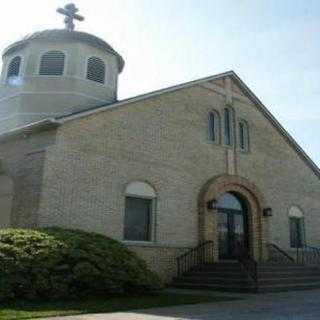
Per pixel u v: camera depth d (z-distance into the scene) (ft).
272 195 75.66
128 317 31.68
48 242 39.11
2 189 57.11
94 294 40.09
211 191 65.26
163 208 59.67
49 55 68.18
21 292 35.99
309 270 63.72
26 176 50.49
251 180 72.74
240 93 75.87
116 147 56.08
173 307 37.45
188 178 63.77
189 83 67.36
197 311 35.17
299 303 40.98
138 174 57.67
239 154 72.13
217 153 68.90
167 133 62.64
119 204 54.90
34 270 36.55
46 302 36.47
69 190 50.39
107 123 55.77
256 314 33.68
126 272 41.98
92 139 53.78
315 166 85.92
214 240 64.28
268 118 79.25
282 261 68.28
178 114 64.90
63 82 66.59
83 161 52.31
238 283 53.16
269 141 78.33
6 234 39.17
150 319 30.89
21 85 66.95
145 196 58.08
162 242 58.54
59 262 38.45
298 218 80.23
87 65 69.05
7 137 55.11
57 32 69.31
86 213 51.42
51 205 48.57
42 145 51.67
